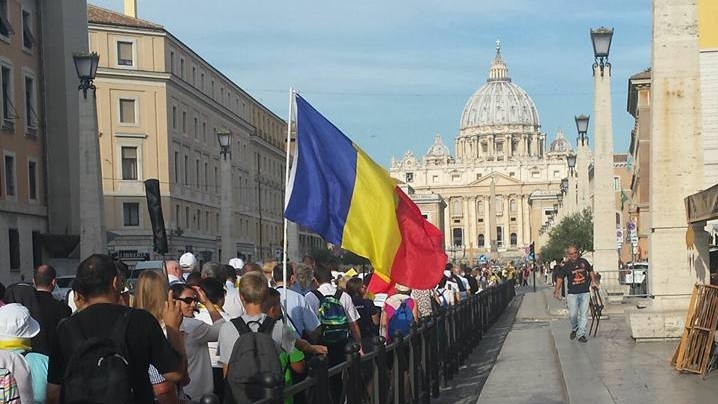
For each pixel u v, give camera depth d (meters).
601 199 29.11
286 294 8.12
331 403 6.48
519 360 15.72
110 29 52.62
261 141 77.75
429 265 8.82
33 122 37.78
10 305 5.83
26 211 36.31
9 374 5.57
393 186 8.48
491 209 165.12
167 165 54.34
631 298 28.91
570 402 9.65
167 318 5.84
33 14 38.28
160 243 14.95
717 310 11.09
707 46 22.95
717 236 18.44
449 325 13.62
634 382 10.75
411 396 9.90
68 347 4.68
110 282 4.93
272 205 82.88
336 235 7.86
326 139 7.91
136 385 4.73
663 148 15.49
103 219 22.70
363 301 12.05
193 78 60.81
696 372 11.23
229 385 6.30
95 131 22.41
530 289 61.38
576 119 39.53
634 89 53.97
